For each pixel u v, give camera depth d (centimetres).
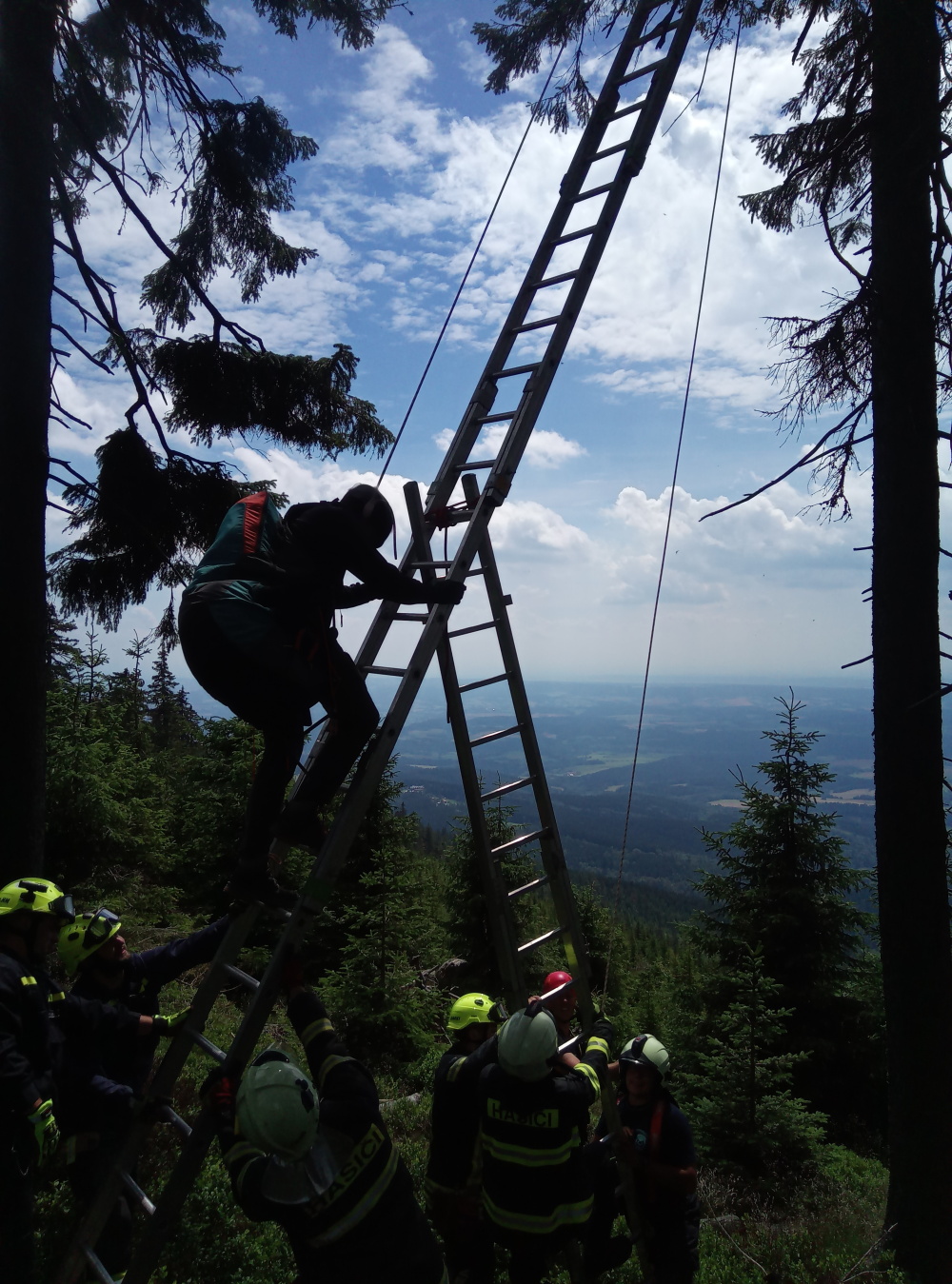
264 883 298
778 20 654
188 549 666
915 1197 561
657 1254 389
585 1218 339
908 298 569
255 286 721
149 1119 293
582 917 1697
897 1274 539
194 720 3884
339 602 354
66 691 1474
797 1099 997
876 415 590
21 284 458
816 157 636
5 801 441
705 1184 859
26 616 453
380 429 723
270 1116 246
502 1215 330
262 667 288
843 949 1302
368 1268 261
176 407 673
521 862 1505
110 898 1370
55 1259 360
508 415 396
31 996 291
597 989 905
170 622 643
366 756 325
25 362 458
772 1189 873
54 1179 427
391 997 1145
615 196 425
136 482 604
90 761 1372
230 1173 257
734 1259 566
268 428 695
